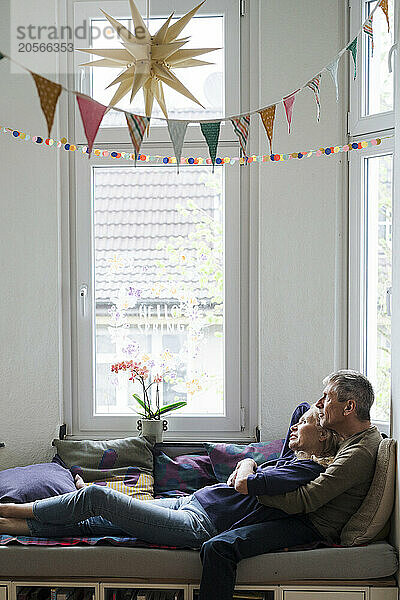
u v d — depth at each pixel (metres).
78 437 3.68
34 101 3.57
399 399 2.74
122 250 3.68
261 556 2.66
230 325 3.63
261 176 3.51
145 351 3.69
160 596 2.88
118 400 3.70
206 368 3.67
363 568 2.65
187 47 3.59
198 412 3.69
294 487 2.74
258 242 3.59
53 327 3.60
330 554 2.66
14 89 3.56
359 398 2.84
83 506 2.74
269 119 2.58
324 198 3.48
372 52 3.34
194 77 3.59
